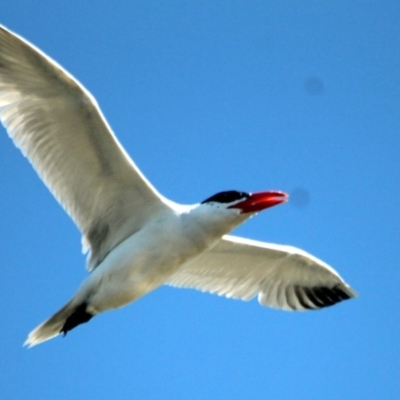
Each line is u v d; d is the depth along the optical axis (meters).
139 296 14.79
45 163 14.66
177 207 14.91
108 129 14.17
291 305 17.92
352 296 17.89
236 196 14.75
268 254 17.12
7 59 14.05
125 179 14.64
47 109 14.28
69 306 14.62
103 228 15.08
